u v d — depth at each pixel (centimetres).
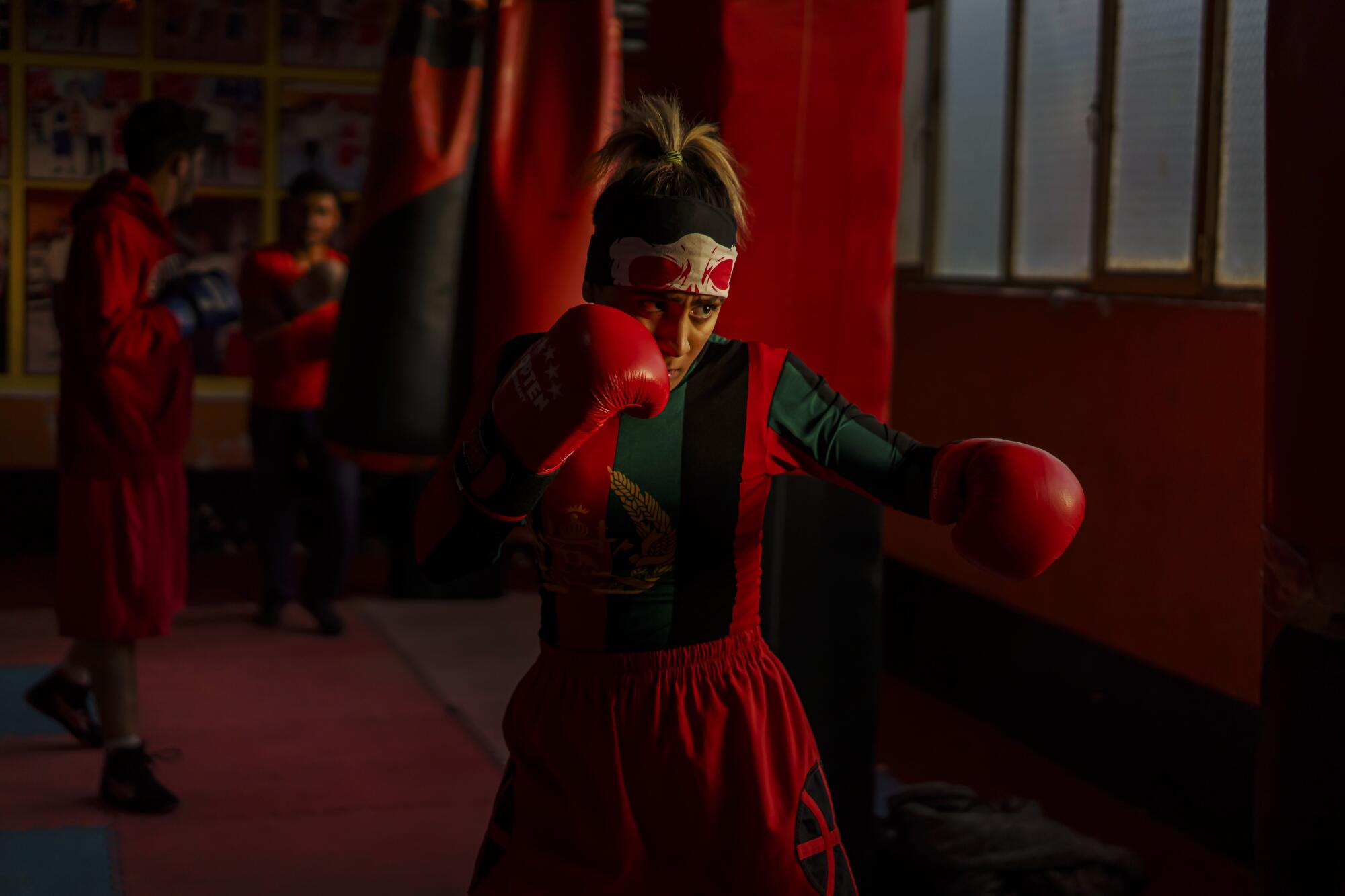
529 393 146
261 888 309
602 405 142
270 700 453
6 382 681
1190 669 378
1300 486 215
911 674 531
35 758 389
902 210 556
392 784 378
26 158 673
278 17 698
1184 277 383
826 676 285
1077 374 429
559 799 167
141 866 319
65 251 683
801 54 256
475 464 152
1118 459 409
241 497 705
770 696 171
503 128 253
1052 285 449
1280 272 219
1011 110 471
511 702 176
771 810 164
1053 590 441
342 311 276
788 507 279
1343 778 210
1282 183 218
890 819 344
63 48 673
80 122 678
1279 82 218
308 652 514
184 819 348
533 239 250
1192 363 377
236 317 361
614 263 158
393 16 710
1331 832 212
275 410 526
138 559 337
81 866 316
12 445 675
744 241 172
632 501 163
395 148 268
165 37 685
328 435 279
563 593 169
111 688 346
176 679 474
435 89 269
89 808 353
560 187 251
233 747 405
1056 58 446
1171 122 389
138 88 683
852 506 283
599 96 252
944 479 161
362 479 717
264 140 703
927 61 532
